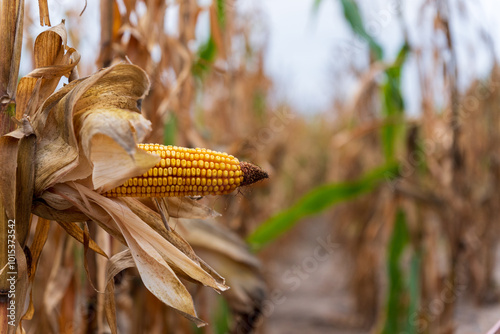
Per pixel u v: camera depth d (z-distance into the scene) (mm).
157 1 3150
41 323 2836
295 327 7590
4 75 1614
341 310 8398
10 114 1623
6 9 1621
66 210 1704
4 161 1570
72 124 1550
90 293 2662
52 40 1801
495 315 6652
